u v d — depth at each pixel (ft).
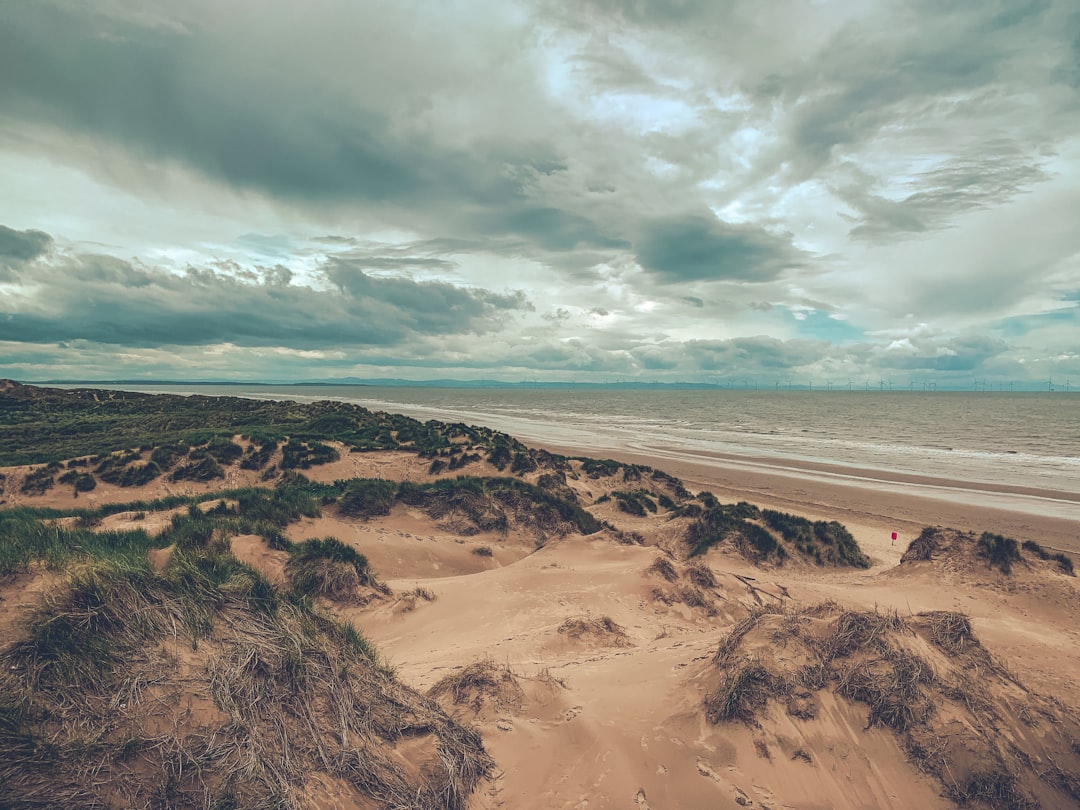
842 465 133.49
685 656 23.88
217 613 16.58
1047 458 144.25
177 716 12.69
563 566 43.78
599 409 401.70
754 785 15.83
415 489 63.77
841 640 19.95
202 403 204.54
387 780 14.10
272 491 54.44
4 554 15.51
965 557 41.16
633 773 16.28
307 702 15.08
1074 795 16.72
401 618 33.88
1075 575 38.63
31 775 10.44
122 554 20.07
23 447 114.62
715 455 150.82
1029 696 19.57
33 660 12.17
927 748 16.98
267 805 11.77
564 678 22.81
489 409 391.65
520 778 16.38
